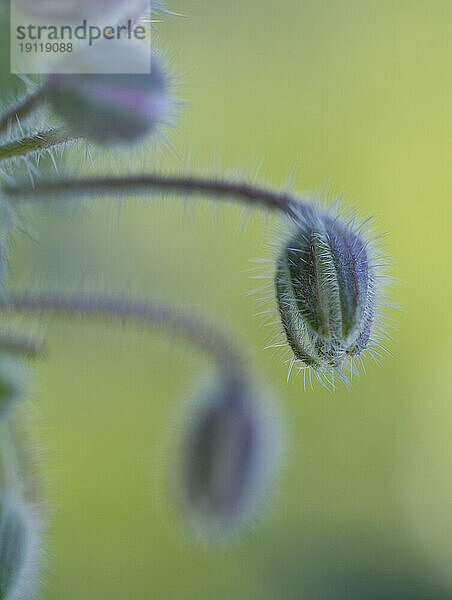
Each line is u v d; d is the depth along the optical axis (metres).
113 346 0.27
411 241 0.34
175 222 0.31
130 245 0.31
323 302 0.24
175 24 0.32
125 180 0.25
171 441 0.26
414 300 0.34
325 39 0.33
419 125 0.34
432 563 0.34
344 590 0.33
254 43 0.33
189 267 0.31
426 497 0.34
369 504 0.34
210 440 0.26
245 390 0.26
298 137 0.33
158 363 0.32
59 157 0.25
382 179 0.34
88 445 0.32
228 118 0.33
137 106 0.23
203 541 0.26
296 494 0.33
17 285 0.25
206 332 0.26
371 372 0.34
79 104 0.23
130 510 0.32
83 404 0.32
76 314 0.25
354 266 0.24
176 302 0.26
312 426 0.33
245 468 0.26
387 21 0.34
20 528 0.24
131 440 0.32
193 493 0.26
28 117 0.23
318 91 0.33
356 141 0.34
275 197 0.24
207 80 0.32
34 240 0.25
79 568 0.32
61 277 0.28
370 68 0.34
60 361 0.31
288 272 0.24
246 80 0.33
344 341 0.24
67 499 0.32
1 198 0.24
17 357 0.24
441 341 0.34
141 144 0.23
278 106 0.33
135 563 0.32
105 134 0.23
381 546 0.34
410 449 0.34
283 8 0.33
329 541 0.33
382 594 0.33
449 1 0.34
